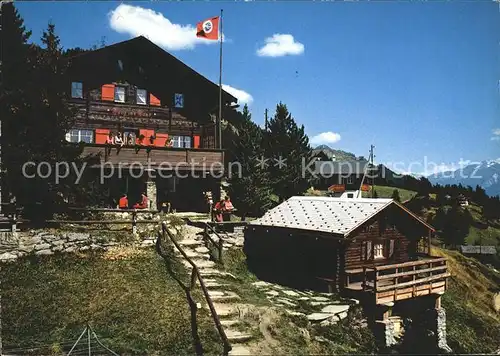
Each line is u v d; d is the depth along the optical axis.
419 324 16.88
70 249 14.60
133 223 16.34
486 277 25.30
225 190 24.58
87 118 23.34
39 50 15.71
